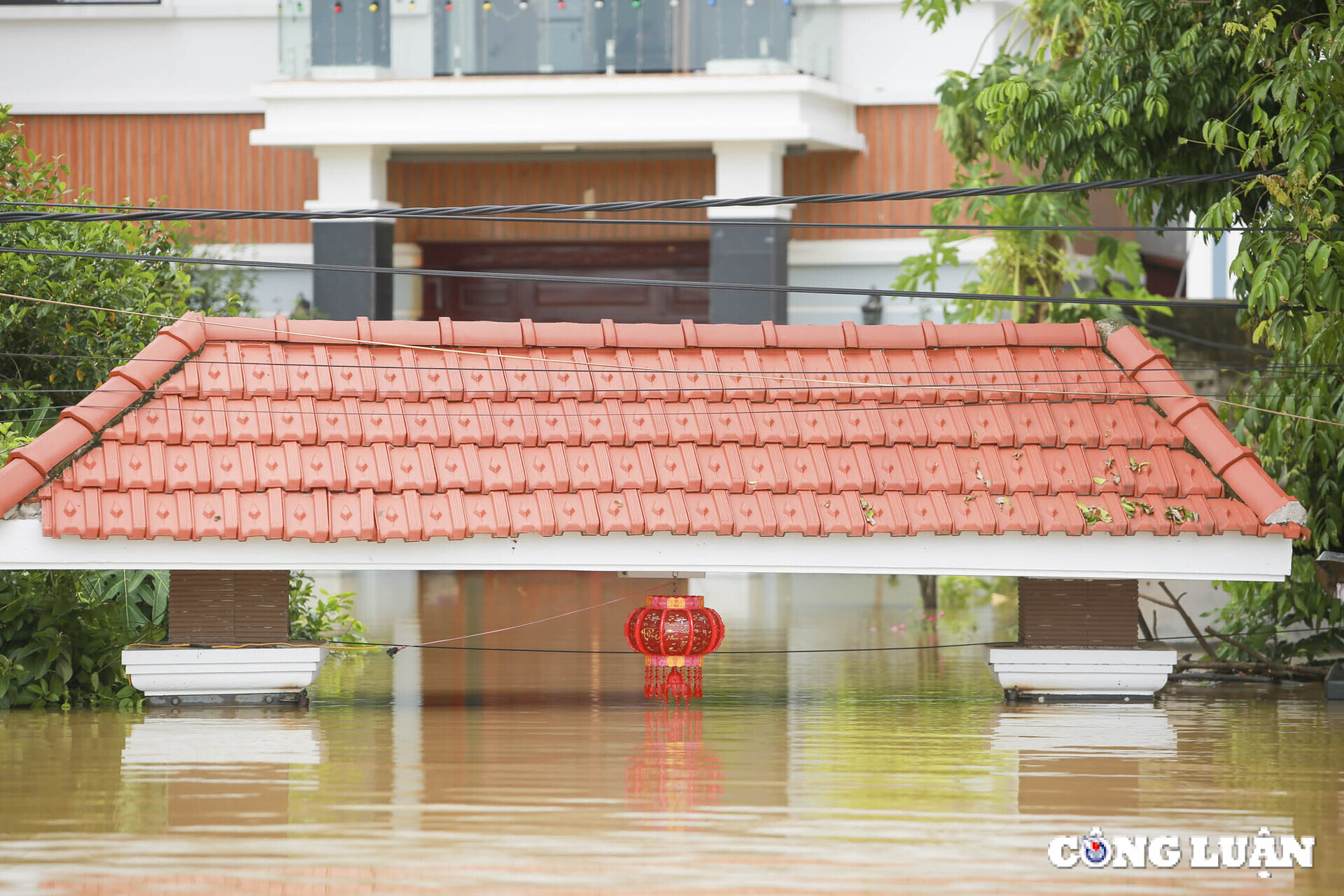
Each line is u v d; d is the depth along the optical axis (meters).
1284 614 20.08
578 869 9.95
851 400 16.56
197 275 31.58
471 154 33.25
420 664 20.38
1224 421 20.16
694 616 16.91
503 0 31.31
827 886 9.59
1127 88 18.19
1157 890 9.70
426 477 15.55
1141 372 16.86
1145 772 13.02
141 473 15.19
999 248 26.30
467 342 16.64
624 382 16.50
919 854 10.37
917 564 15.73
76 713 15.91
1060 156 19.38
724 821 11.24
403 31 31.64
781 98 30.80
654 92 30.91
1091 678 16.55
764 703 16.95
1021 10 25.69
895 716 15.93
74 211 20.69
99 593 17.02
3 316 19.39
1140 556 15.79
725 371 16.66
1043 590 16.56
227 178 34.25
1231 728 15.26
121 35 34.38
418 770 12.99
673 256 34.03
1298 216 15.15
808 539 15.66
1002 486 15.91
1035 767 13.20
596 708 16.45
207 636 15.91
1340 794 12.25
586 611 27.03
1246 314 18.88
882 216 33.00
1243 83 18.09
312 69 31.91
